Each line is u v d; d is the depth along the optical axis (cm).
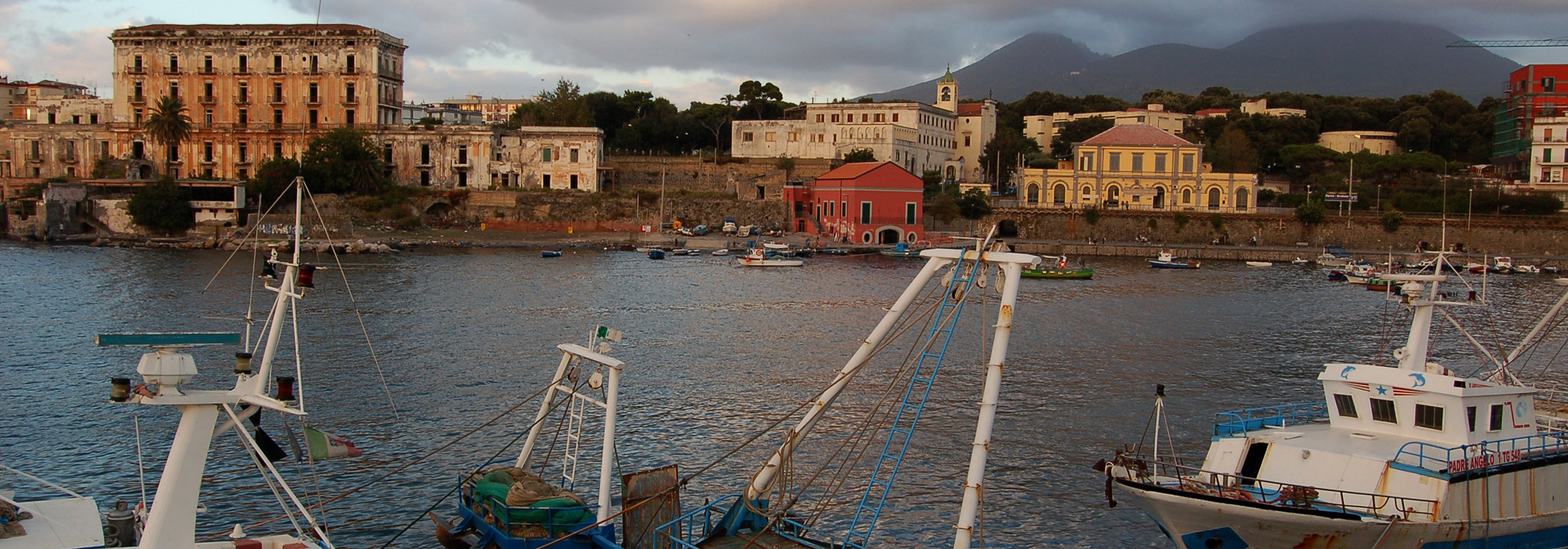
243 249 13875
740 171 19112
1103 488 4066
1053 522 3725
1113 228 17700
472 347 6756
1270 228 17238
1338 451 3062
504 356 6481
